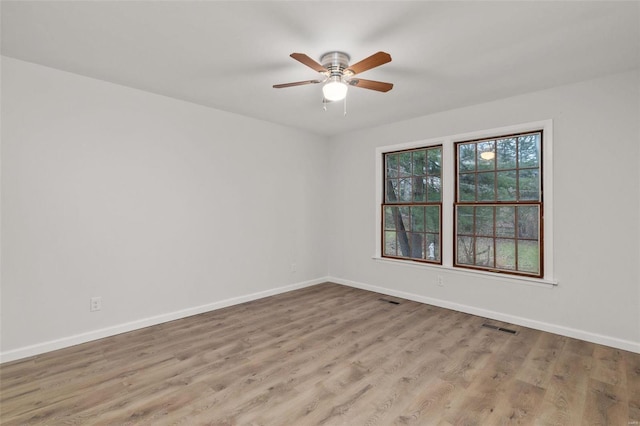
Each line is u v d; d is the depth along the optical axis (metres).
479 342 3.01
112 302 3.19
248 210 4.34
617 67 2.80
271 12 2.02
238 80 3.10
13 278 2.68
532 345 2.95
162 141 3.53
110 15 2.06
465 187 3.94
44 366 2.56
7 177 2.65
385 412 2.00
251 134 4.36
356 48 2.46
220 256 4.04
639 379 2.36
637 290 2.84
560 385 2.29
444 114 4.03
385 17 2.07
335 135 5.32
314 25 2.16
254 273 4.41
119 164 3.23
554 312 3.25
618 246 2.93
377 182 4.75
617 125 2.92
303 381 2.34
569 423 1.89
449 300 4.00
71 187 2.95
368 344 2.97
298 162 4.96
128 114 3.28
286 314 3.80
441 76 2.98
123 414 1.97
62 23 2.15
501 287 3.59
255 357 2.71
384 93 3.40
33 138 2.76
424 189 4.32
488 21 2.11
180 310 3.68
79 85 2.99
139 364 2.59
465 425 1.88
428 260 4.27
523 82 3.12
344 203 5.20
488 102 3.66
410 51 2.51
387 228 4.72
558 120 3.22
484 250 3.79
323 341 3.04
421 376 2.41
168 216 3.58
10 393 2.19
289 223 4.86
